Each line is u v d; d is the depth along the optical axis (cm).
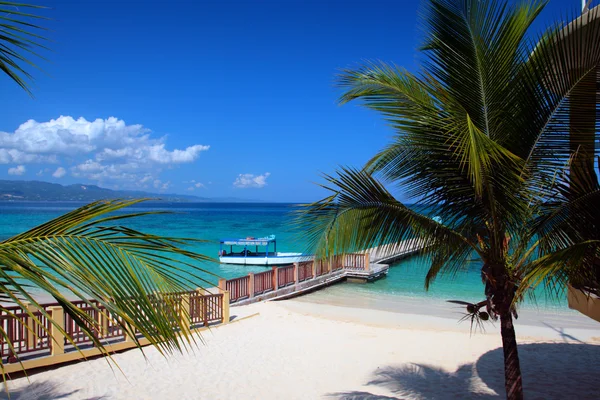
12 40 273
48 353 884
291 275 1972
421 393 810
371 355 1057
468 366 977
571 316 1541
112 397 761
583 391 823
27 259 242
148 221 8000
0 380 803
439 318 1501
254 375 902
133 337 256
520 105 490
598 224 471
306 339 1193
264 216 11250
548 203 517
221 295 1316
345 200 549
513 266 551
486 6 472
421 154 549
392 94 540
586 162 474
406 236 559
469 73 496
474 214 546
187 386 830
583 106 475
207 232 5469
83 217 271
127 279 256
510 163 486
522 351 1104
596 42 439
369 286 2188
